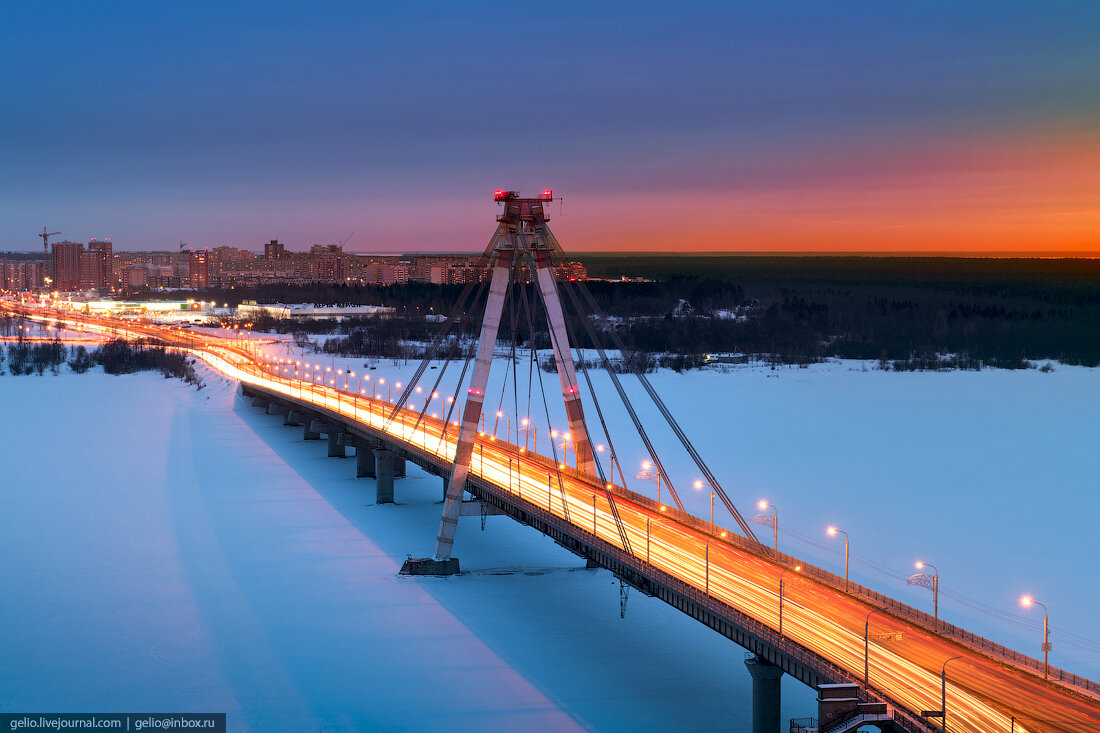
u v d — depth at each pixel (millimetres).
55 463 155250
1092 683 53594
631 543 82438
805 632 61250
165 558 102000
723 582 71688
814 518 119375
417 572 97438
